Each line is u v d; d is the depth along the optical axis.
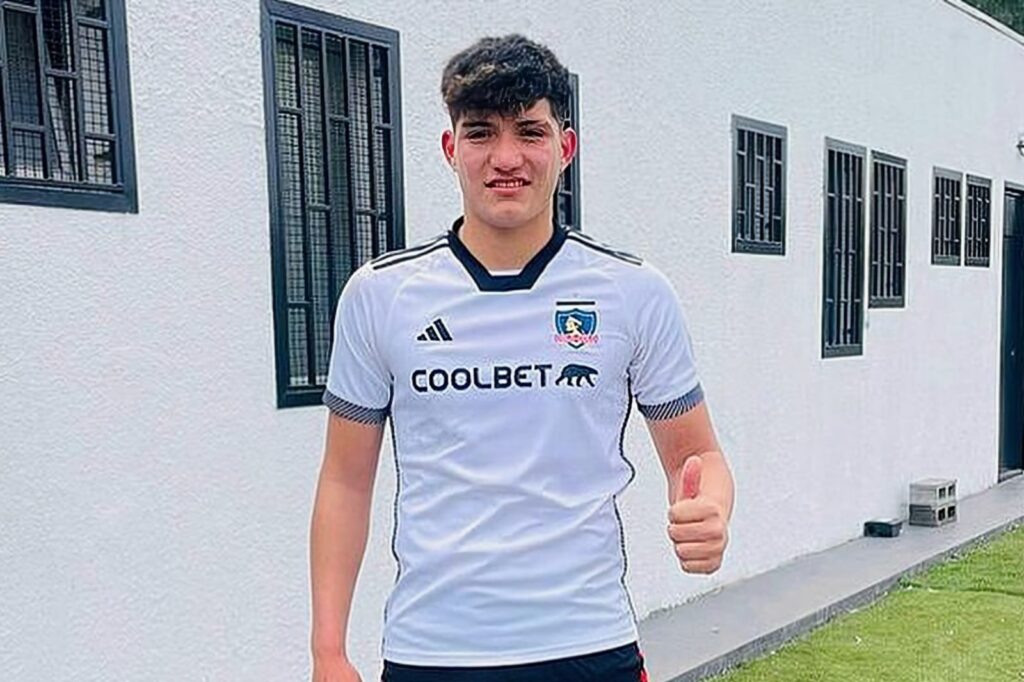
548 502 1.65
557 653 1.66
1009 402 9.32
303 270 3.29
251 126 3.06
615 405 1.71
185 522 2.91
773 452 5.81
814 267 6.12
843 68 6.33
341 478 1.84
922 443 7.50
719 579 5.39
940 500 7.07
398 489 1.75
